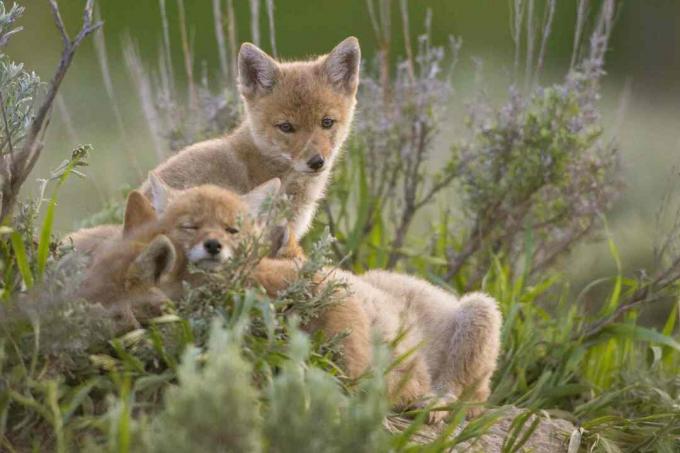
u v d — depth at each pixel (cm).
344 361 794
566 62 2409
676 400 1030
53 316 703
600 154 1396
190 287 764
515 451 801
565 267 1452
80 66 2352
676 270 1238
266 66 1273
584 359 1166
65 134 1941
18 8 884
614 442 912
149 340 730
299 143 1239
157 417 646
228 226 863
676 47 2645
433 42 2658
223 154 1205
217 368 592
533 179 1320
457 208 1498
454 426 764
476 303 1000
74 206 1574
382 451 636
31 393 703
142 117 1967
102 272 768
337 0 2880
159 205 947
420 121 1384
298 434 595
